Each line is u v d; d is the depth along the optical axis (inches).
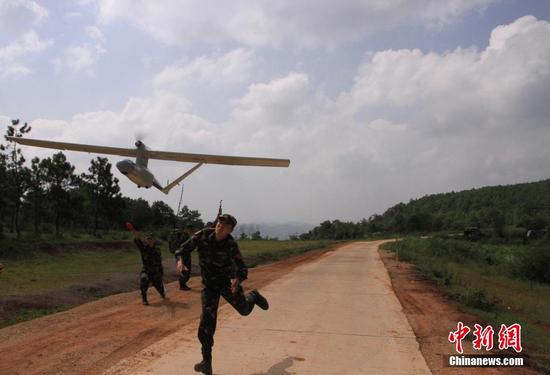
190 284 482.3
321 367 198.5
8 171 983.6
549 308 478.6
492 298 465.7
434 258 1119.0
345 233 3624.5
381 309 341.4
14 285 458.6
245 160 545.3
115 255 978.7
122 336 244.7
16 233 1103.6
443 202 6397.6
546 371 209.2
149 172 526.3
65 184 1140.5
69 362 199.2
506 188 5836.6
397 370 196.5
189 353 212.2
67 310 336.8
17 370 189.0
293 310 330.6
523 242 2011.6
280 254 1143.0
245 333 256.8
